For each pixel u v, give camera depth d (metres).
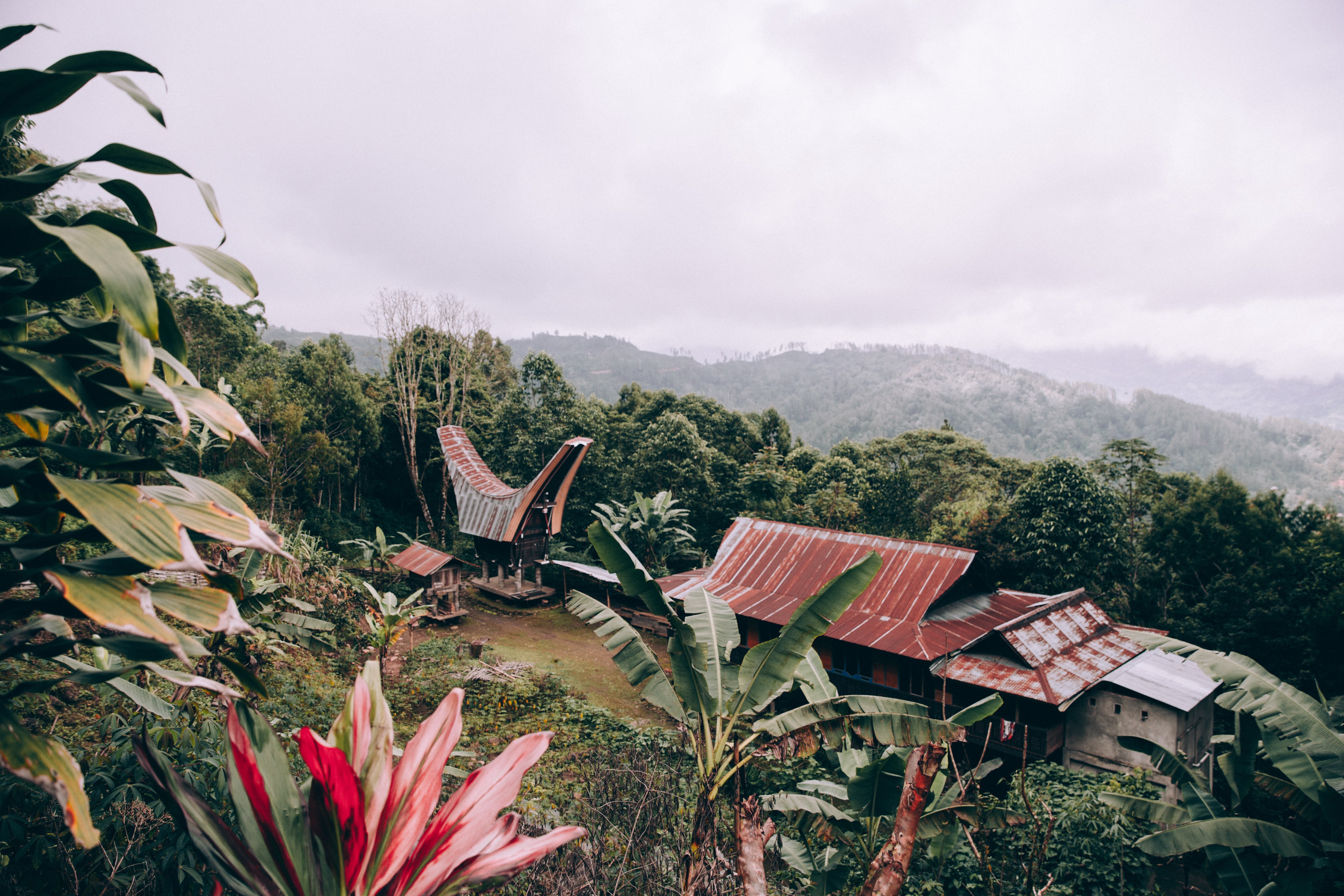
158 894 4.19
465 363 35.66
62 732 6.73
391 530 31.97
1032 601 17.12
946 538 26.30
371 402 33.31
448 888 2.52
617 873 5.90
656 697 6.42
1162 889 10.21
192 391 2.10
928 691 14.41
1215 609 21.50
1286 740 6.35
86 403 1.91
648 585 6.27
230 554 10.14
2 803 4.44
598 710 13.91
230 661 2.20
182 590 1.98
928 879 8.63
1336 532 22.89
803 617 5.82
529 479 31.61
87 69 2.06
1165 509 24.98
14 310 2.23
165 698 7.44
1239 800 7.73
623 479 32.75
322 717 10.29
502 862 2.59
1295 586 20.75
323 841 2.58
